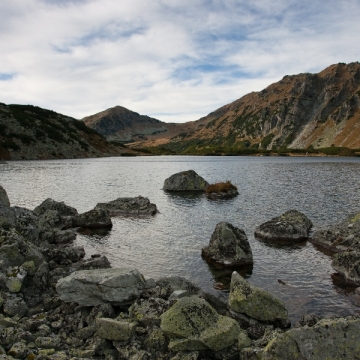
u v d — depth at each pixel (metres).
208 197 55.00
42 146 163.25
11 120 169.12
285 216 33.88
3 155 141.62
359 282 20.47
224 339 12.15
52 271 19.70
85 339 13.43
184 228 34.69
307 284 20.91
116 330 12.77
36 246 22.72
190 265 24.19
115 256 25.97
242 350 11.92
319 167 121.75
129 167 121.50
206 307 13.21
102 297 15.31
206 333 12.18
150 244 29.17
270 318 15.25
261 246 28.42
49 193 56.31
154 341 12.48
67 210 37.34
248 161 172.88
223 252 24.80
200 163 153.25
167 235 32.03
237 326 12.98
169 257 25.83
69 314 15.26
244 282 16.30
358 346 10.55
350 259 22.25
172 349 12.05
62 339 13.39
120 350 12.30
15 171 93.19
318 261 24.84
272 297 15.62
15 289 15.87
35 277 17.59
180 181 64.38
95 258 23.25
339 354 10.51
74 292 15.52
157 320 13.58
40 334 13.31
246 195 55.28
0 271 16.72
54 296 16.67
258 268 23.59
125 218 39.41
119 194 57.34
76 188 63.22
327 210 42.44
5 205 25.73
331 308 17.86
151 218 39.41
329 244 27.78
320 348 10.60
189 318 12.66
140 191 62.06
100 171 101.56
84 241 29.94
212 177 85.62
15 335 12.48
